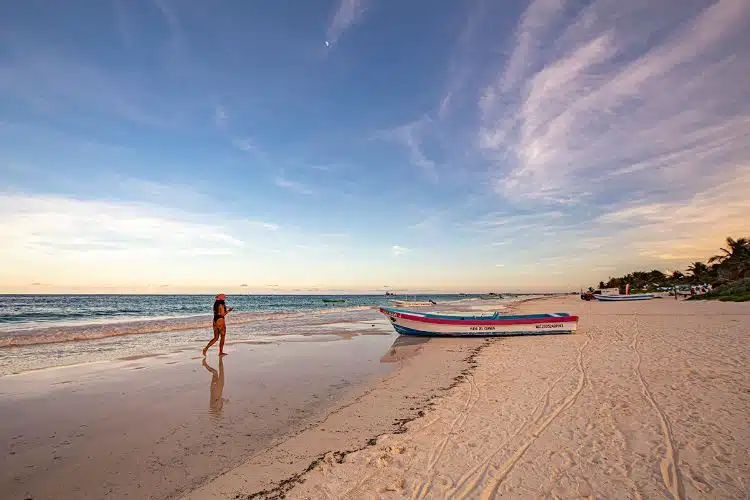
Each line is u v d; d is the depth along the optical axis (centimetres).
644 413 591
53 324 2452
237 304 7456
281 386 892
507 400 704
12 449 548
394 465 466
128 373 1018
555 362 1023
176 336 1814
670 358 980
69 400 779
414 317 1756
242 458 513
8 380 941
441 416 637
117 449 547
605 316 2492
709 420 552
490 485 406
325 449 531
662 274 9431
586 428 546
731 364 878
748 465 422
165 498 417
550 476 418
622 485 393
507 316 1703
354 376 990
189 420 665
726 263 5469
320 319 2925
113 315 3644
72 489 439
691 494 371
